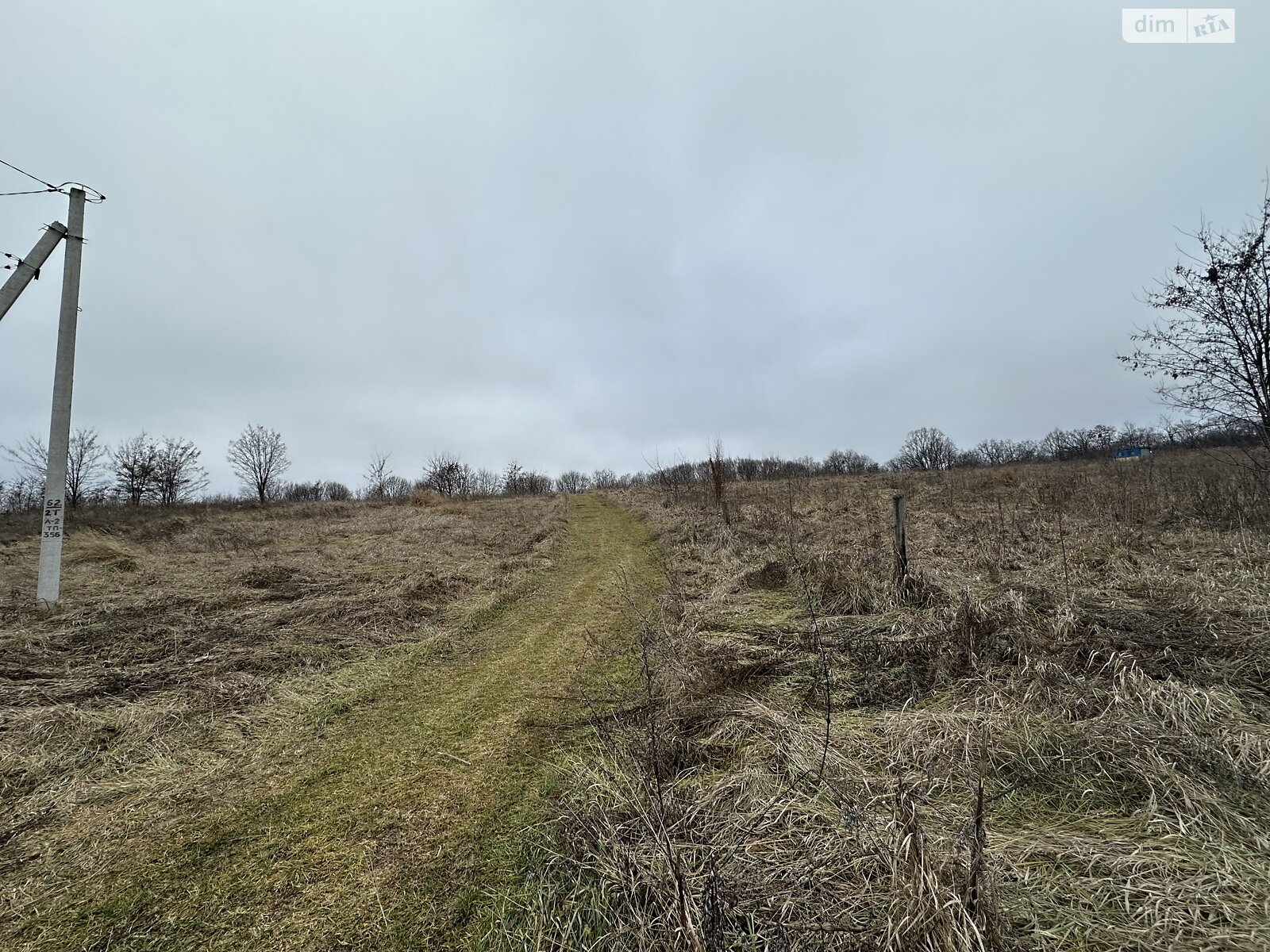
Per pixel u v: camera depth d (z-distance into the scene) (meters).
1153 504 10.10
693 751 3.49
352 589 8.47
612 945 2.08
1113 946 1.88
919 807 2.66
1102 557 7.11
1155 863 2.20
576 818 2.79
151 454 31.88
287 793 3.26
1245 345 7.61
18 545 13.20
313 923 2.30
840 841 2.45
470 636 6.48
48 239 7.69
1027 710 3.42
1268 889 2.04
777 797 2.82
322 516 22.48
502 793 3.23
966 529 9.94
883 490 19.03
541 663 5.55
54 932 2.25
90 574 9.59
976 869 1.95
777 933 2.02
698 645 5.37
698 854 2.46
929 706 3.85
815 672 4.56
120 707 4.32
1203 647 4.00
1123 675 3.60
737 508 15.90
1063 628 4.44
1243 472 9.08
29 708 4.19
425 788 3.29
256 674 5.09
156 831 2.91
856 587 6.61
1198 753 2.77
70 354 7.71
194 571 9.95
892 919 1.94
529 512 22.80
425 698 4.70
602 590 8.95
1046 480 16.45
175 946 2.19
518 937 2.18
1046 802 2.71
